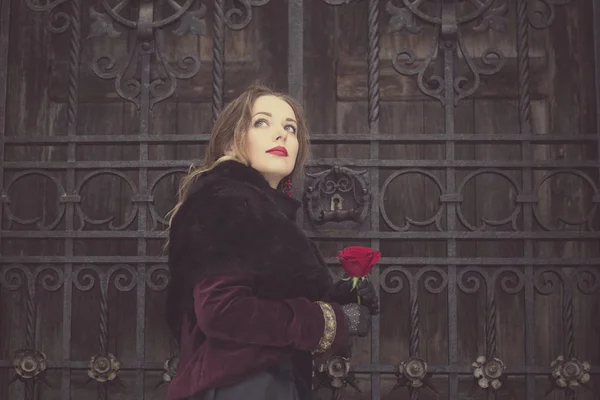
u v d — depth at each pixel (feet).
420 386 9.66
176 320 5.54
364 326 5.79
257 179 5.74
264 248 5.24
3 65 10.53
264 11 11.97
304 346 5.25
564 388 9.68
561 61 11.62
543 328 11.26
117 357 11.23
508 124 11.62
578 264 9.87
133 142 10.26
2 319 11.25
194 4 11.43
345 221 10.05
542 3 11.62
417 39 11.80
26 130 11.74
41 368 9.75
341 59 11.82
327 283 6.14
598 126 10.17
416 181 11.55
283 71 11.80
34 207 11.51
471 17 10.36
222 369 5.11
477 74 10.28
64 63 11.82
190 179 6.06
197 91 11.75
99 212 11.55
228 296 5.01
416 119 11.73
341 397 9.69
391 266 10.02
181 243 5.29
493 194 11.50
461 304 11.31
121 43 11.90
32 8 10.64
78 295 11.35
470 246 11.41
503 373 9.71
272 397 5.17
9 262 10.07
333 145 11.64
